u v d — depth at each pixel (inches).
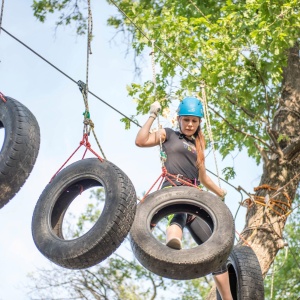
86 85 323.3
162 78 554.3
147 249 303.3
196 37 558.3
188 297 741.9
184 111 328.5
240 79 534.6
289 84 568.4
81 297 734.5
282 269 684.1
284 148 534.3
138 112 548.4
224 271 334.3
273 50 511.8
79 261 293.0
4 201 302.2
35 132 304.3
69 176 306.8
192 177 326.6
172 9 564.1
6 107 307.6
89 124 315.3
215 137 575.5
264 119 537.3
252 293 334.3
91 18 335.9
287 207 508.1
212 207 311.7
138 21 565.3
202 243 312.7
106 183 296.8
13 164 297.4
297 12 529.3
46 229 303.1
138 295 737.0
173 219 320.8
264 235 489.7
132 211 293.0
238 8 539.2
